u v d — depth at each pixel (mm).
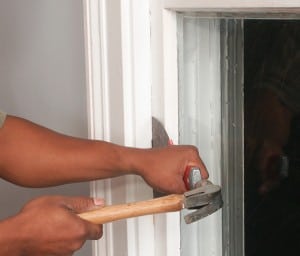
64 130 1350
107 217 935
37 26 1354
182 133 1136
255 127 1069
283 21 979
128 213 940
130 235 1180
